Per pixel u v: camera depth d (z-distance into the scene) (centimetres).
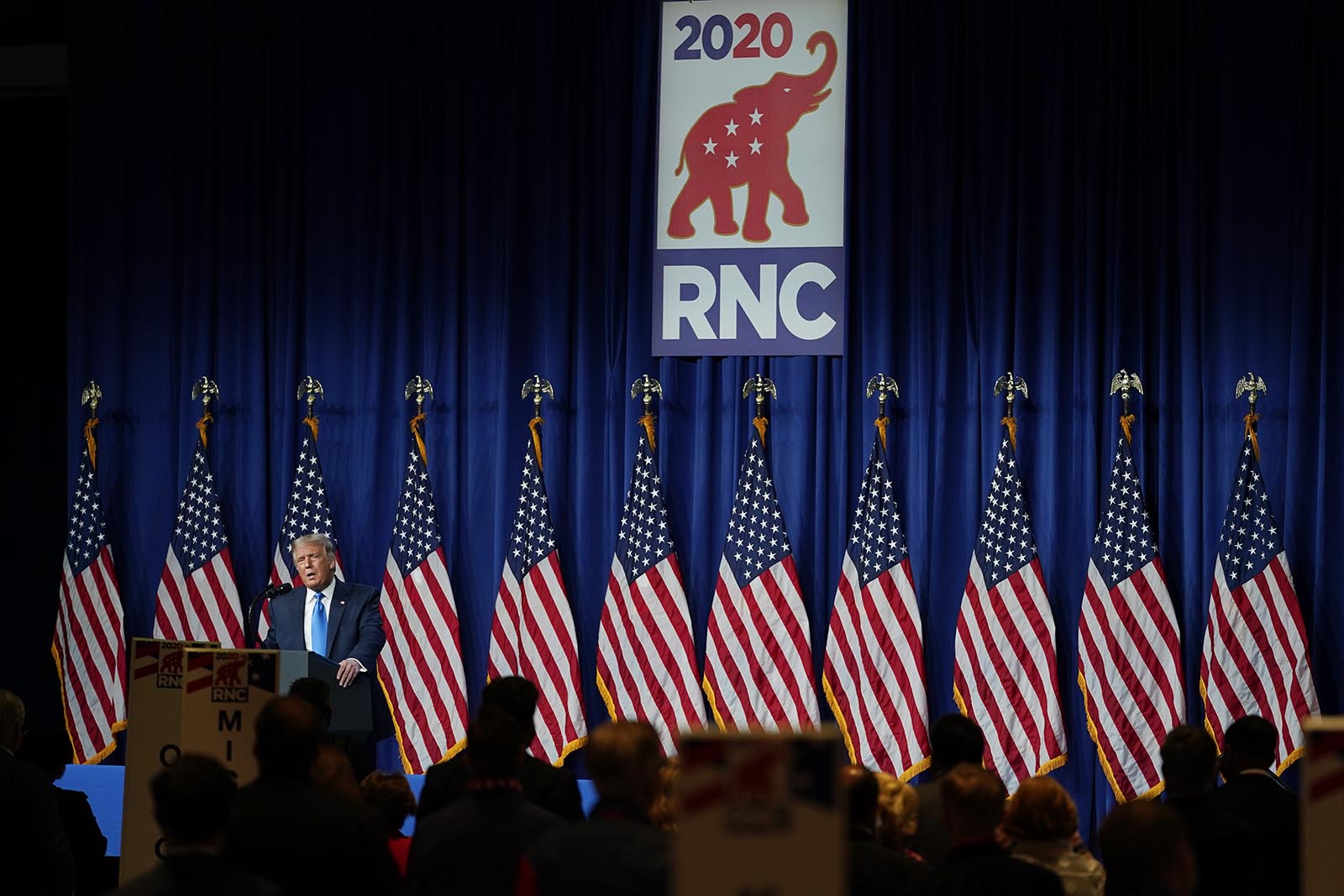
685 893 422
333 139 1695
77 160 1745
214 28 1725
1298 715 1435
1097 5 1548
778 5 1620
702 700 1568
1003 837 641
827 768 421
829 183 1598
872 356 1572
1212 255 1512
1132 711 1468
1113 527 1495
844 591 1548
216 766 503
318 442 1675
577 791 731
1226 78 1519
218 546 1658
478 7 1678
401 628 1612
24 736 876
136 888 488
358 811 595
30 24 1834
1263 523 1466
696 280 1609
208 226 1709
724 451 1602
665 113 1630
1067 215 1546
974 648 1506
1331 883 468
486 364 1655
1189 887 495
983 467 1542
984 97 1565
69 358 1734
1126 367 1519
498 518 1627
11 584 1903
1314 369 1480
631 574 1579
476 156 1664
